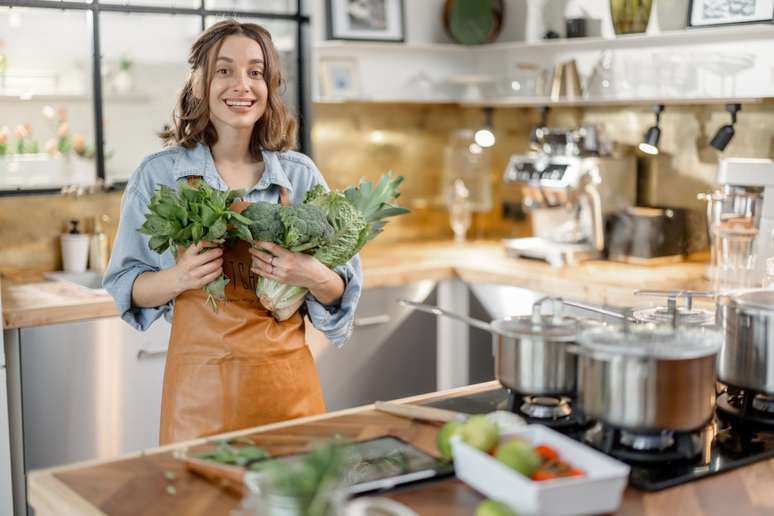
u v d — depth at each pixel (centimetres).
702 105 385
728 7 353
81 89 382
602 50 407
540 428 165
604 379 170
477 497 156
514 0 447
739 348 193
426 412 192
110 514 150
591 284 345
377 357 387
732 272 343
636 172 410
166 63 405
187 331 229
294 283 222
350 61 426
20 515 319
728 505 155
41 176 374
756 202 337
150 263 243
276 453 174
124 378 332
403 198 464
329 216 223
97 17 374
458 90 466
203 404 226
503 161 469
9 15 366
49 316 315
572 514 146
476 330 394
